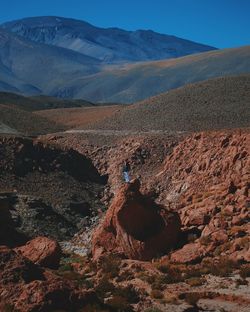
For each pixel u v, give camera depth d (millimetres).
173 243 30391
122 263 28422
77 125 140750
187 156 60938
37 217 51000
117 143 77812
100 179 70375
